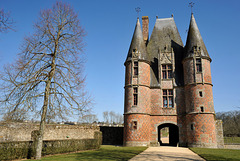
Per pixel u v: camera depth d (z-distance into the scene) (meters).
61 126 24.48
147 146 22.44
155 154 15.17
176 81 25.52
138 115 23.70
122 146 23.56
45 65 14.48
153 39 29.70
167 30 29.97
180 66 26.58
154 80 26.09
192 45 24.84
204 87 23.14
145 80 25.12
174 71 26.00
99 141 20.28
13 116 12.44
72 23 15.52
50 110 13.70
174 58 27.11
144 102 24.39
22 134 21.67
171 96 25.33
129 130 23.58
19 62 13.27
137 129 23.33
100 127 27.88
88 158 12.73
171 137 29.20
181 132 23.69
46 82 14.09
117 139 27.81
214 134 21.97
